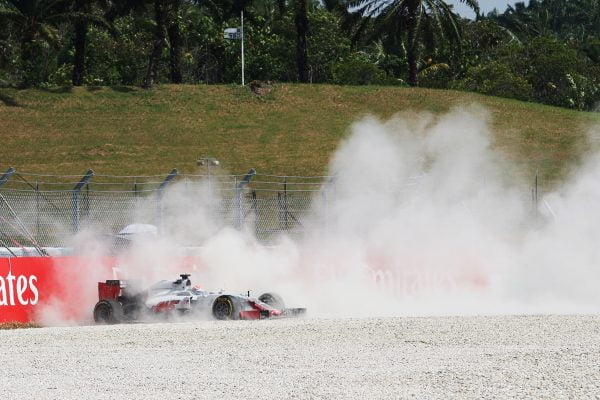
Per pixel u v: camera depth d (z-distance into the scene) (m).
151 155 197.50
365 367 39.94
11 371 40.62
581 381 35.28
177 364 41.75
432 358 42.12
